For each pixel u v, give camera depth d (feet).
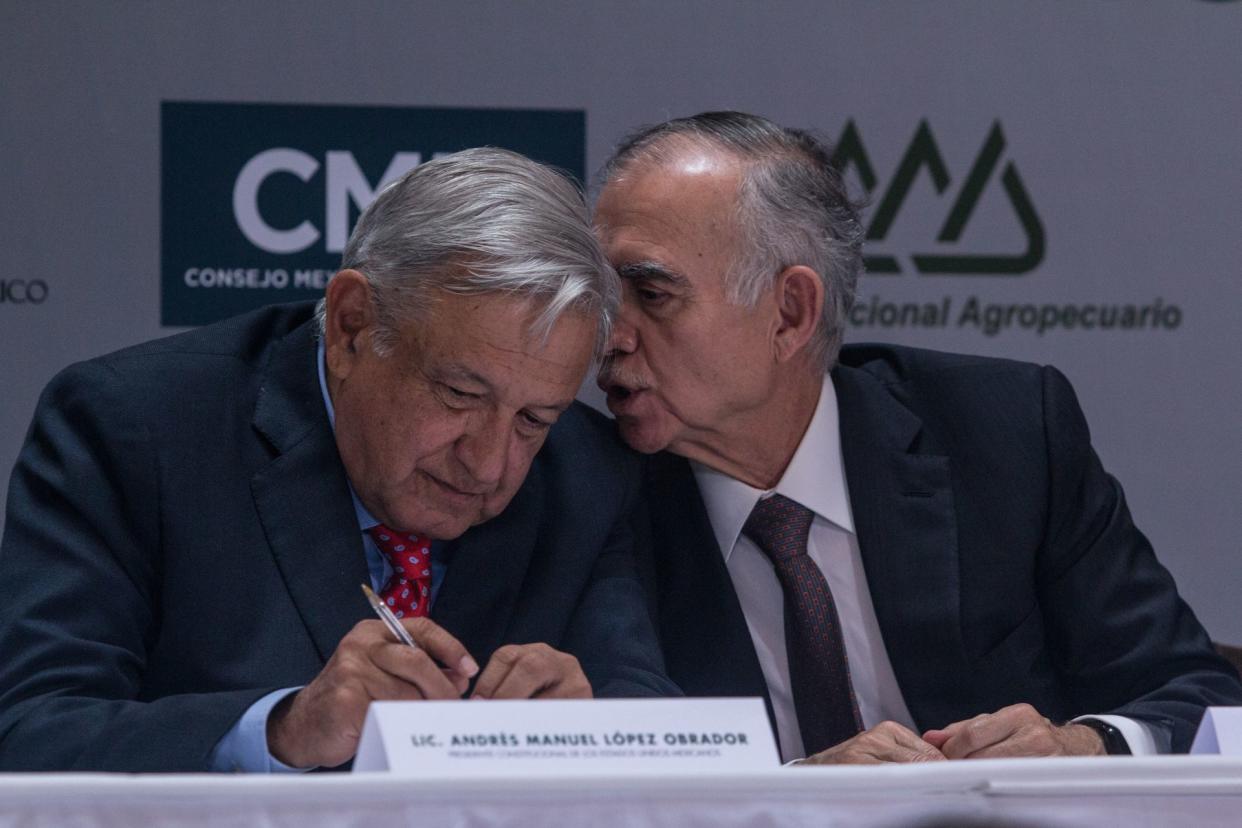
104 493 8.93
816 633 10.51
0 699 8.14
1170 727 9.66
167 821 5.22
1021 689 10.82
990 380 11.52
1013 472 11.07
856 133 16.98
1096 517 11.24
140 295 16.16
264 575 8.95
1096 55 17.15
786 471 10.84
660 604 10.69
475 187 8.48
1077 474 11.28
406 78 16.46
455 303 8.28
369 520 9.37
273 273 16.34
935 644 10.62
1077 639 11.07
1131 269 17.22
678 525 10.87
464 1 16.51
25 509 9.02
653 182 10.25
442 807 5.34
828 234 10.58
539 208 8.45
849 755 8.45
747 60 16.85
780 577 10.66
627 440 10.52
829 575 10.89
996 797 5.56
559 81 16.65
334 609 8.91
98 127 16.05
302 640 8.82
